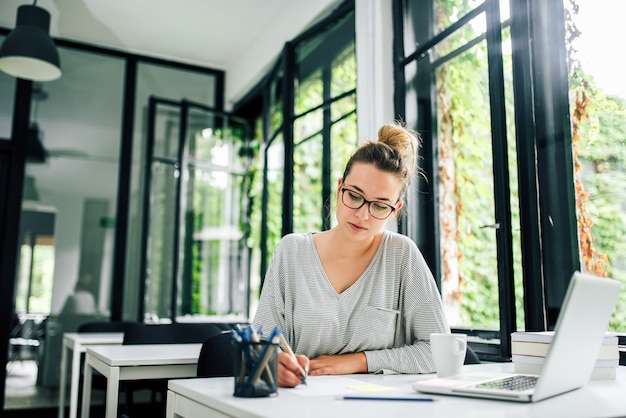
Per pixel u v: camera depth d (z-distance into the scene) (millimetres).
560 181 1971
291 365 1081
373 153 1356
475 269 2307
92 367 2127
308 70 3627
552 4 2043
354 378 1237
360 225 1350
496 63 2174
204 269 4441
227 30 4406
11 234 4152
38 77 3605
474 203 2332
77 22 4285
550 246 1982
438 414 812
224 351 1648
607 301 1079
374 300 1441
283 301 1454
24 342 4082
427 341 1437
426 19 2711
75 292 4289
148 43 4641
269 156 4207
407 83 2770
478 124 2334
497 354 2133
